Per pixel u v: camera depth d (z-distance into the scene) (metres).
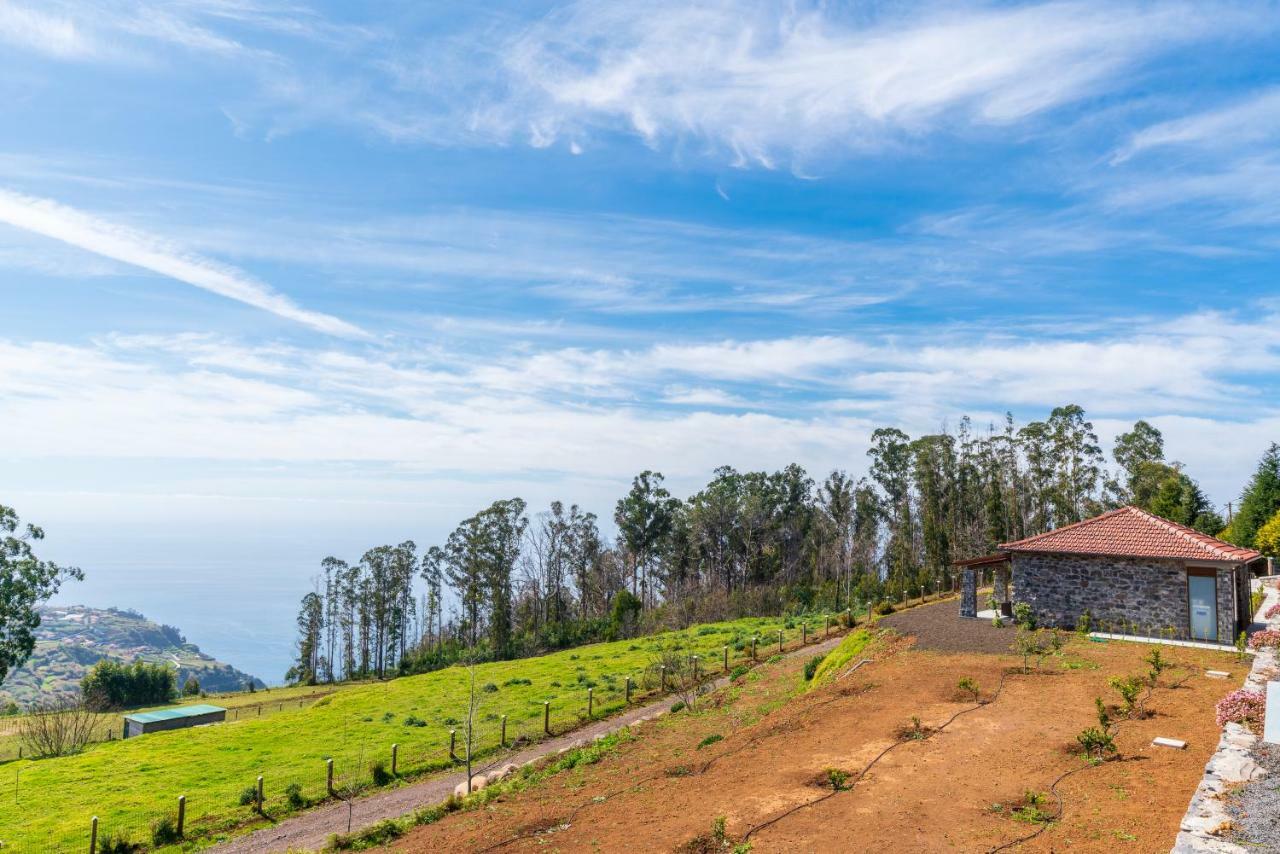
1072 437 80.62
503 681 46.81
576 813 17.02
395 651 105.50
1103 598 31.67
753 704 29.84
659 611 76.25
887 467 89.56
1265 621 32.84
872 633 34.28
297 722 40.47
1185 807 12.83
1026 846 12.05
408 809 25.38
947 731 18.34
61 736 40.84
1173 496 66.44
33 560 54.03
